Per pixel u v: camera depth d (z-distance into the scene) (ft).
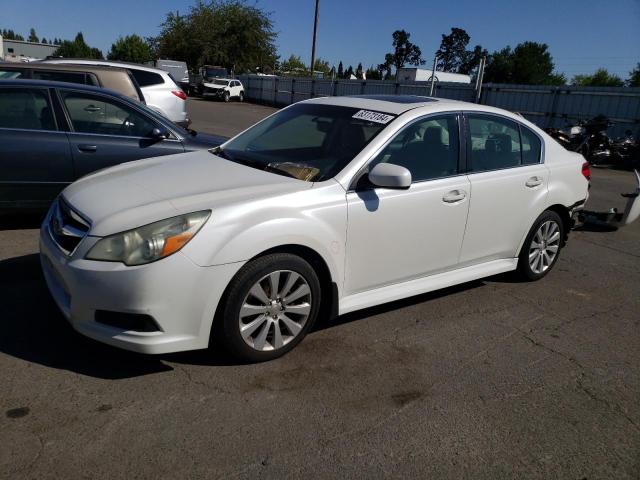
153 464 7.62
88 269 8.99
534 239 15.38
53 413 8.52
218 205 9.56
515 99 68.18
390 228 11.53
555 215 15.66
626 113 56.49
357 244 11.10
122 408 8.77
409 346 11.64
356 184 11.08
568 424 9.37
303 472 7.72
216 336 9.83
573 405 9.95
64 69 25.13
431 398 9.80
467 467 8.13
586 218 24.08
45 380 9.34
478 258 13.91
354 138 11.93
